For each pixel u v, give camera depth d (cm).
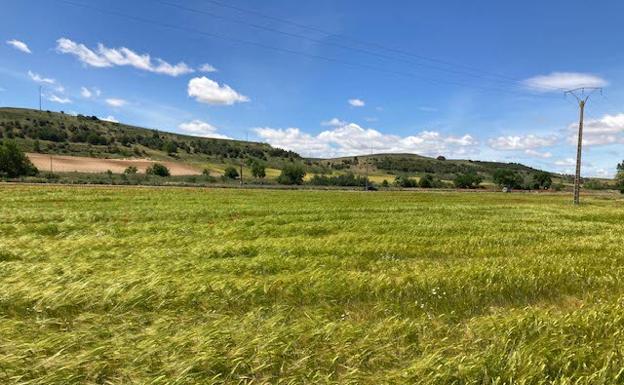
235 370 578
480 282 1068
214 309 843
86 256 1293
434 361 594
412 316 832
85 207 2988
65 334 653
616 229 2489
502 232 2191
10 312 779
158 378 532
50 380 530
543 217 3130
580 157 5134
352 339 677
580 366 607
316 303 905
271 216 2727
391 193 7588
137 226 2069
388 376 563
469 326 750
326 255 1416
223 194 5212
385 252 1505
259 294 927
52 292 834
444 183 13462
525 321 754
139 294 858
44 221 2198
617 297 944
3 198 3503
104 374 561
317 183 11875
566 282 1116
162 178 10112
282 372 579
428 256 1489
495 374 575
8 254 1291
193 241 1661
